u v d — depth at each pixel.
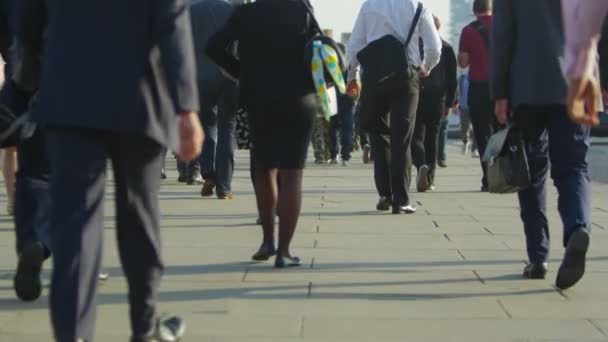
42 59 6.62
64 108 6.08
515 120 9.49
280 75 10.20
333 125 28.86
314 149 29.45
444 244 12.23
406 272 10.29
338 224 14.17
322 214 15.46
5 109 8.37
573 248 8.98
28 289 8.60
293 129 10.29
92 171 6.18
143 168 6.36
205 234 13.06
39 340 7.49
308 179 22.95
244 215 15.09
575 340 7.58
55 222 6.18
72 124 6.07
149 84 6.19
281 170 10.40
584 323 8.11
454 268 10.53
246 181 22.05
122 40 6.12
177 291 9.27
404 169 15.38
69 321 6.11
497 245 12.16
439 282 9.77
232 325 7.99
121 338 7.58
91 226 6.21
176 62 6.08
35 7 6.50
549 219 14.79
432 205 16.91
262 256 10.87
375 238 12.75
